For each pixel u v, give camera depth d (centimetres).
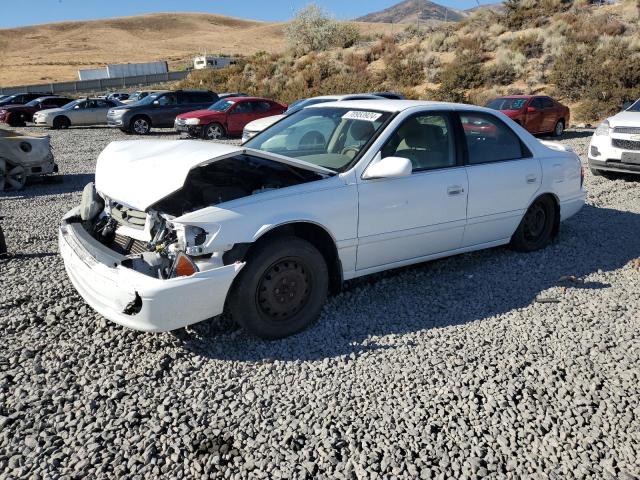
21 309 439
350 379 347
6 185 980
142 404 318
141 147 441
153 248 371
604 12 3375
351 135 466
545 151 581
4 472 264
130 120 2166
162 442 287
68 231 422
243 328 397
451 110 505
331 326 417
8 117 2723
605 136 967
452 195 480
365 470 269
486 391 335
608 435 297
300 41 4353
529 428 302
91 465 271
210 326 412
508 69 2797
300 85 3350
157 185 358
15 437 288
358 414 312
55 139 1970
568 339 400
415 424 304
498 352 381
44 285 490
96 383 338
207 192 395
